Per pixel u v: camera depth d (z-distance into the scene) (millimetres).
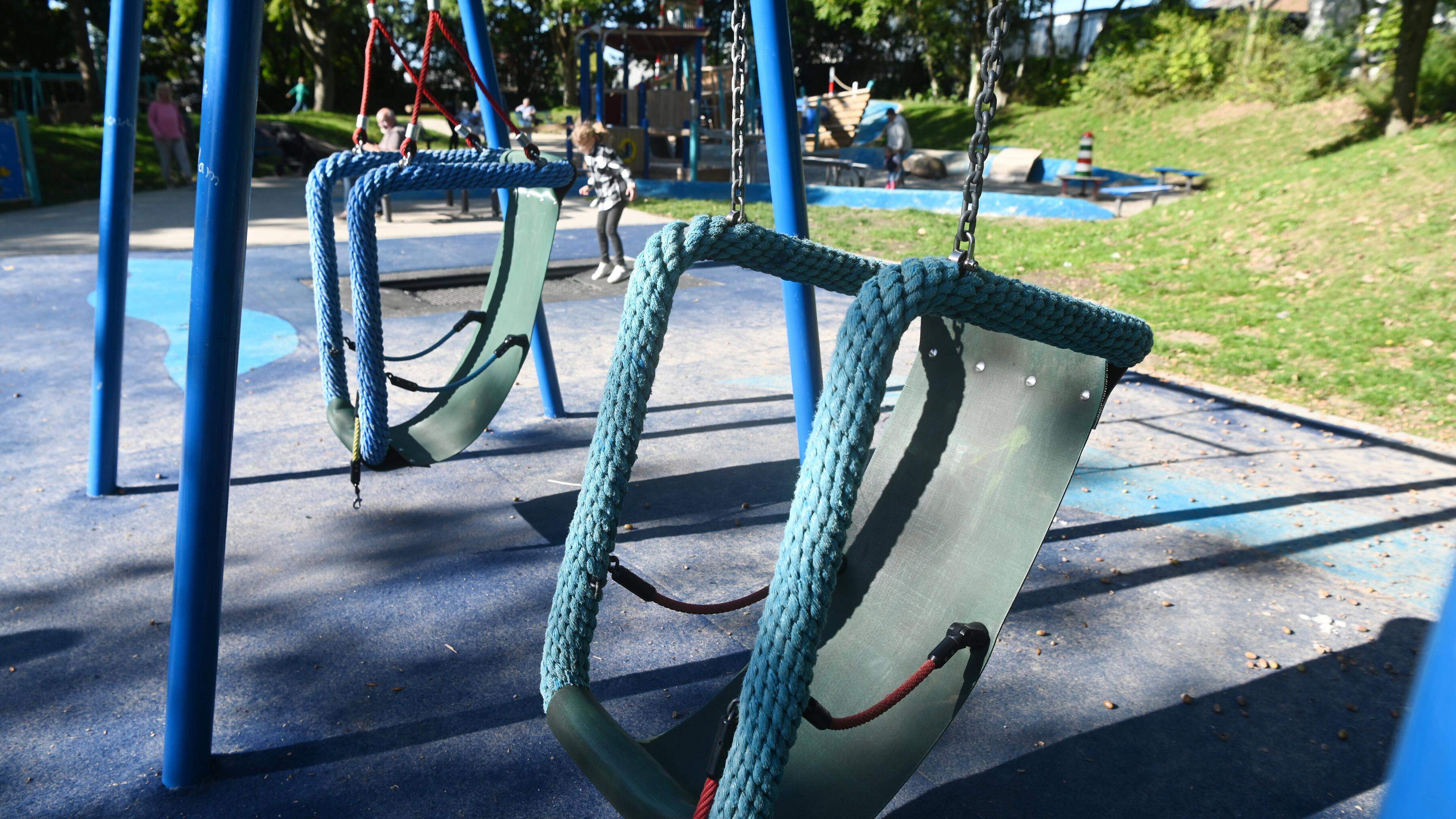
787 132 3824
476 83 4141
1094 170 19031
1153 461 5195
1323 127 18031
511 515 4340
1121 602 3646
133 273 9477
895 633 2346
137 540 4023
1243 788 2625
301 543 4020
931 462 2525
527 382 6465
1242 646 3350
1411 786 437
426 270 9969
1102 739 2824
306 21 32531
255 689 3010
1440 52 16344
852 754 2172
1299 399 6402
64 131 17766
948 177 22516
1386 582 3840
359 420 3660
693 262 1917
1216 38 23125
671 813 1771
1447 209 9617
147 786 2582
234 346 2443
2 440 5199
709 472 4930
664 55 24031
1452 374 6602
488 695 2994
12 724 2820
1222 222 11461
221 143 2338
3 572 3727
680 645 3311
